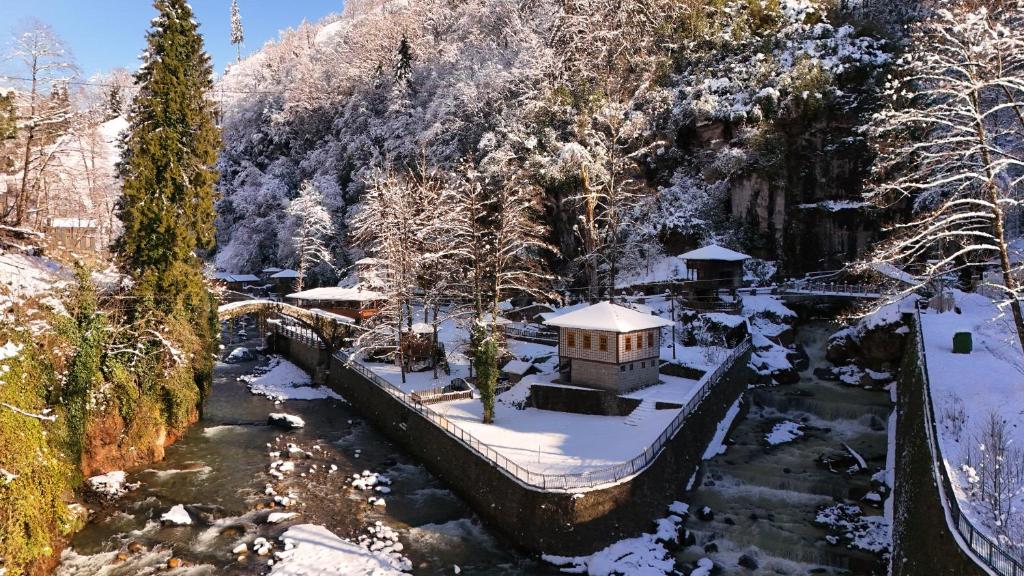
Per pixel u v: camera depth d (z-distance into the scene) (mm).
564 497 24656
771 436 36625
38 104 38062
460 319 48344
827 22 67625
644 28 74812
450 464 32094
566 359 38906
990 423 22641
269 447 38344
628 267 62375
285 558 24844
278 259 91250
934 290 45625
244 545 26000
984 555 14570
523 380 41406
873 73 58781
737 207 62531
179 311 37594
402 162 82625
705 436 34531
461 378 44188
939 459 19578
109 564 24703
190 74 39969
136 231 36094
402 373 46000
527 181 61875
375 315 49625
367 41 114500
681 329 48781
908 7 65312
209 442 39156
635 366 37312
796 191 60188
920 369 30984
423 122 83812
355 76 105312
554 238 65688
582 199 60938
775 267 60031
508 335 54750
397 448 38688
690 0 74125
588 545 24656
